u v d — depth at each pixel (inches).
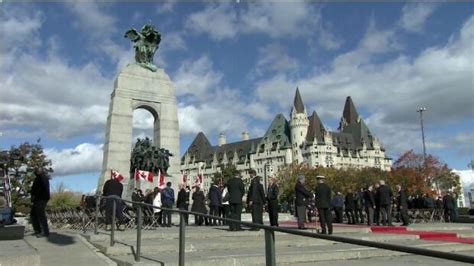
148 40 1448.1
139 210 393.1
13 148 1776.6
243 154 6092.5
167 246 451.8
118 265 386.3
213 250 465.7
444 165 3427.7
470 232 716.7
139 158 1172.5
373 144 5989.2
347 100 6417.3
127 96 1342.3
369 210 857.5
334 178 3316.9
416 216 1074.7
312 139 5408.5
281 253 427.2
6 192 840.3
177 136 1384.1
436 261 401.1
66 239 534.3
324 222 613.3
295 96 5708.7
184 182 1339.8
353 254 449.1
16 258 321.1
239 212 636.1
